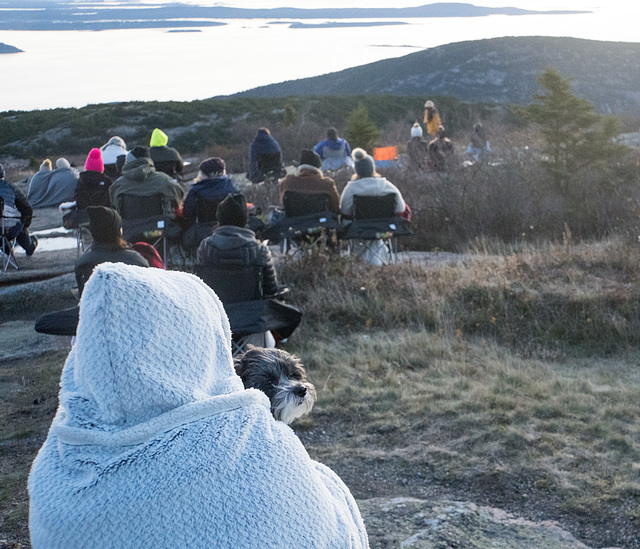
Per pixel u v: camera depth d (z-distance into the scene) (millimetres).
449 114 40031
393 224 7773
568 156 12016
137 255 4816
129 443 1066
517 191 11219
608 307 6348
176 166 10055
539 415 4391
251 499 1094
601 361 5633
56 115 39969
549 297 6539
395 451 4070
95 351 1061
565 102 11883
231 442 1108
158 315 1089
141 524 1042
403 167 14719
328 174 14031
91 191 8758
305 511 1146
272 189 12852
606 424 4227
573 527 3318
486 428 4207
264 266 5031
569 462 3818
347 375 5215
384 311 6531
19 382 5492
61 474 1087
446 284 6984
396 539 3082
